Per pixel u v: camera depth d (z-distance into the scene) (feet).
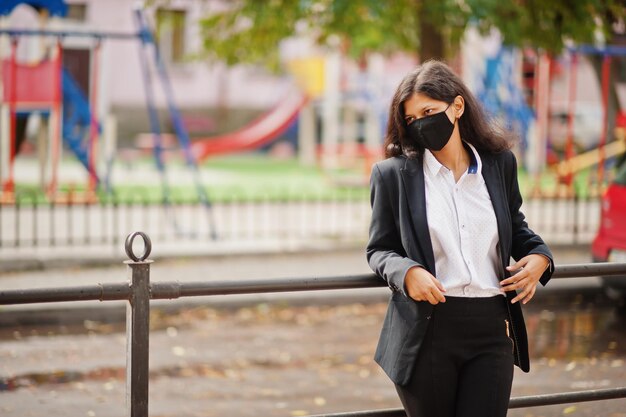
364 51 75.51
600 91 92.53
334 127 120.57
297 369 31.14
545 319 39.93
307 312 40.75
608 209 40.04
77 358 32.07
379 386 29.12
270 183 100.63
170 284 13.57
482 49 105.81
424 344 13.43
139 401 13.44
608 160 91.25
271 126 117.70
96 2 140.77
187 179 103.91
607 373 30.53
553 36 50.75
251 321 38.83
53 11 74.49
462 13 46.98
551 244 56.54
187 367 31.19
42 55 76.54
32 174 104.78
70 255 50.85
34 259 48.98
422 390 13.48
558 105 132.98
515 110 97.30
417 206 13.57
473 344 13.47
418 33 56.59
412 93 13.60
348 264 50.80
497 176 14.01
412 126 13.62
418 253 13.50
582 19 48.19
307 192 90.27
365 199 81.35
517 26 48.14
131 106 146.20
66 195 79.20
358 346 34.68
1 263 47.67
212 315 39.70
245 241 58.75
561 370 31.01
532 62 102.32
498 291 13.62
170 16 67.15
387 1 47.65
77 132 85.92
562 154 127.85
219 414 25.90
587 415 23.45
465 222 13.57
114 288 13.25
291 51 144.66
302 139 134.51
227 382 29.40
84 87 117.29
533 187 90.02
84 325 37.37
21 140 80.07
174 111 68.18
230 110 152.05
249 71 152.25
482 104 14.44
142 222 67.21
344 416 14.55
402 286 13.08
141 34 67.26
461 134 14.23
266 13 51.72
